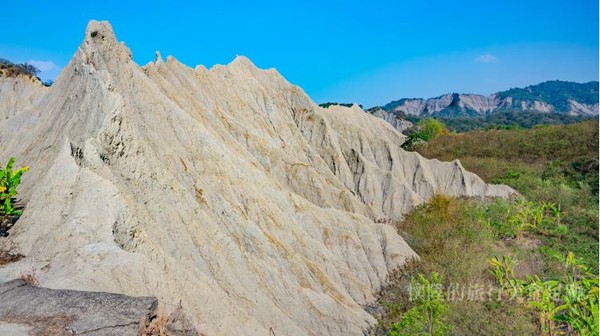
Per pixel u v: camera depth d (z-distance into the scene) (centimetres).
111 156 1745
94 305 988
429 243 3400
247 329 1434
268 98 4706
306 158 4566
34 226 1458
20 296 1026
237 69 4709
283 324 1811
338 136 5172
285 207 2833
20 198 1819
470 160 6175
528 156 6241
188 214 1892
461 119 19088
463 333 2189
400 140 7225
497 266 2839
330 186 3947
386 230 3231
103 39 2562
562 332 2167
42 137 2291
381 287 2795
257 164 3241
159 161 2070
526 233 3906
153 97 2577
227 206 2305
